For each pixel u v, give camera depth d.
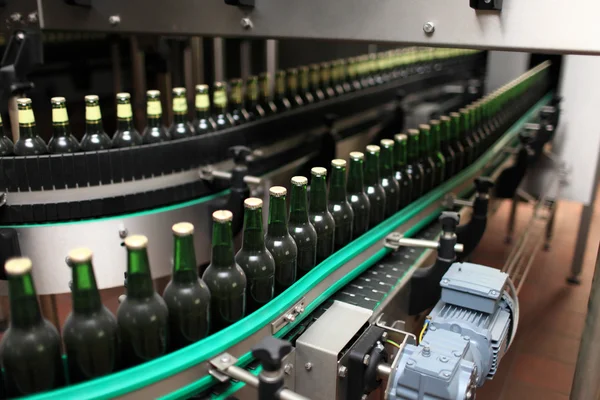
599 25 0.91
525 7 0.97
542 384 2.29
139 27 1.40
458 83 3.84
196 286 0.88
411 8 1.08
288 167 2.03
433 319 1.15
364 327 1.12
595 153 2.80
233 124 1.89
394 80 3.20
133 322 0.83
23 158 1.30
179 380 0.84
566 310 2.83
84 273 0.78
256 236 1.00
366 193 1.41
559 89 2.78
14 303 0.75
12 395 0.79
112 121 2.57
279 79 2.31
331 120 2.20
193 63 2.36
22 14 1.56
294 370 1.06
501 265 2.76
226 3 1.21
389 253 1.50
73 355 0.80
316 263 1.21
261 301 1.02
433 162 1.83
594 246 3.53
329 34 1.17
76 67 3.10
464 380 0.95
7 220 1.33
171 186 1.51
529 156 2.45
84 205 1.37
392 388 0.98
